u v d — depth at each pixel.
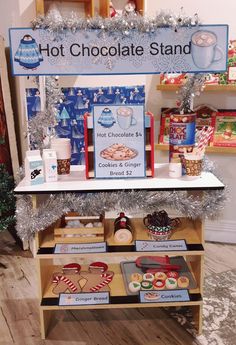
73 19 1.72
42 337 2.05
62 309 2.13
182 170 1.94
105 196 1.79
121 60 1.78
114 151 1.89
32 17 2.65
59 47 1.75
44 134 2.00
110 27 1.72
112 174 1.91
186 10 2.94
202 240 1.96
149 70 1.79
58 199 1.80
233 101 3.02
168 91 3.11
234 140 2.88
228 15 2.88
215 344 2.01
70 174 2.01
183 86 1.99
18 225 1.87
